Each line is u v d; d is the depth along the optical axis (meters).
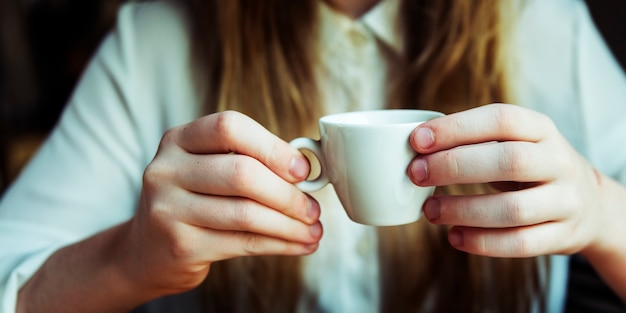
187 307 0.72
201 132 0.48
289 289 0.68
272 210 0.49
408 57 0.69
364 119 0.52
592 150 0.71
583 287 0.71
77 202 0.68
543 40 0.72
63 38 1.47
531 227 0.49
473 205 0.48
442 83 0.68
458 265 0.68
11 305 0.57
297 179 0.48
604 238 0.53
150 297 0.56
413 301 0.68
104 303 0.56
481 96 0.68
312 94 0.69
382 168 0.47
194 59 0.72
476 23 0.67
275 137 0.48
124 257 0.54
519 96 0.72
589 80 0.72
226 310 0.69
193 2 0.73
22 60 1.48
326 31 0.69
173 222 0.49
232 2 0.68
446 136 0.47
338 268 0.69
